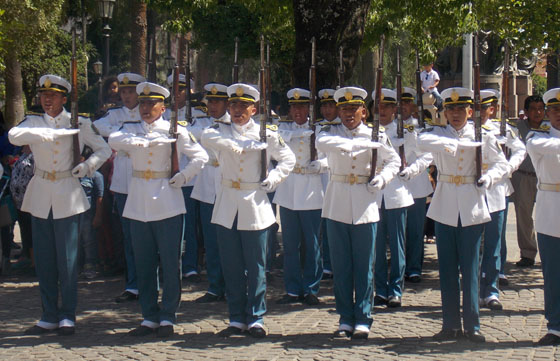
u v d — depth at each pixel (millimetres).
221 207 7441
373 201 7316
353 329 7395
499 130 8625
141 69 24594
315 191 8922
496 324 7781
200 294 9383
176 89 7453
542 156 7133
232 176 7426
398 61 8523
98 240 10664
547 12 10523
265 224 7383
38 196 7551
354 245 7277
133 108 9273
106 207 10523
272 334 7512
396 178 8773
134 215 7441
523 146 8406
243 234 7379
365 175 7293
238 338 7359
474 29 12242
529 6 10414
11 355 6863
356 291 7316
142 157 7461
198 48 20484
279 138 7527
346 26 10805
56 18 19625
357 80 27750
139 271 7527
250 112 7484
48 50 31312
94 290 9688
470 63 16750
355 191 7258
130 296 9070
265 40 9148
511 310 8383
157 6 14680
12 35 15641
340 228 7289
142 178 7465
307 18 10750
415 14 12477
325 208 7398
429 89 13875
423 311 8438
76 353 6906
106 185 10547
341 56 9617
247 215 7324
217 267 9000
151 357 6750
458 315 7309
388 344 7102
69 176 7598
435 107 12492
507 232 14398
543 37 10461
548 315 7094
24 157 10531
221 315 8328
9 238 10859
